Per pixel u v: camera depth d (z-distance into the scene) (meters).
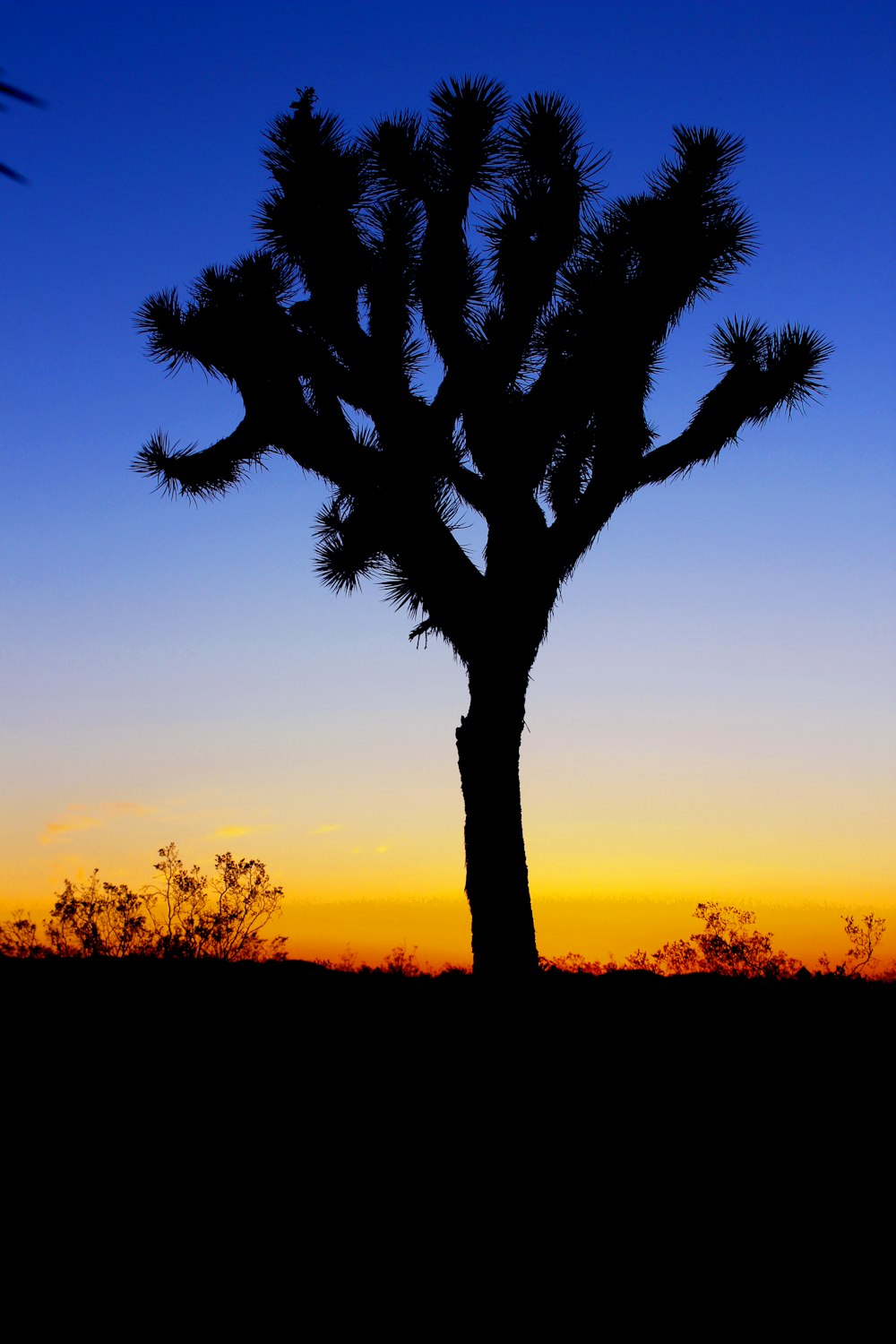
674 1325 4.14
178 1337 3.96
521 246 8.66
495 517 8.52
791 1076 7.02
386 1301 4.28
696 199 8.47
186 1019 8.17
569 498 10.02
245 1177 5.38
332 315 8.76
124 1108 6.24
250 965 10.86
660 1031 7.93
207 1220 4.91
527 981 7.66
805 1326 4.14
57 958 10.91
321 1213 5.02
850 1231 4.92
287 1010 8.52
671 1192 5.31
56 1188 5.14
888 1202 5.22
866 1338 4.06
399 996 9.06
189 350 9.05
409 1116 6.21
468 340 8.68
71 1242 4.62
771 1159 5.71
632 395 8.83
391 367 8.84
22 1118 6.00
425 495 8.63
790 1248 4.76
